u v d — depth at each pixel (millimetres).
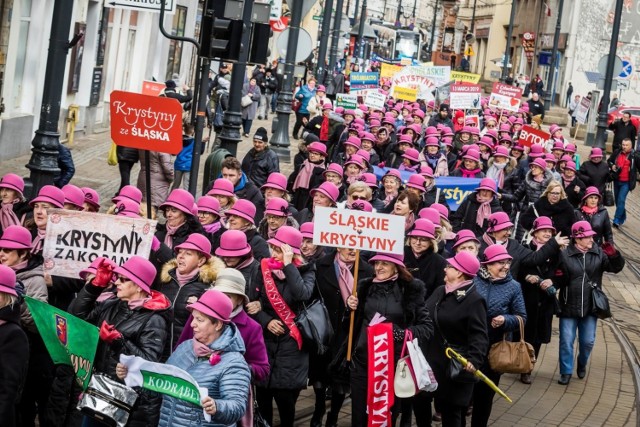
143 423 8016
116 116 11508
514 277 13688
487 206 16188
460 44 111062
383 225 10008
